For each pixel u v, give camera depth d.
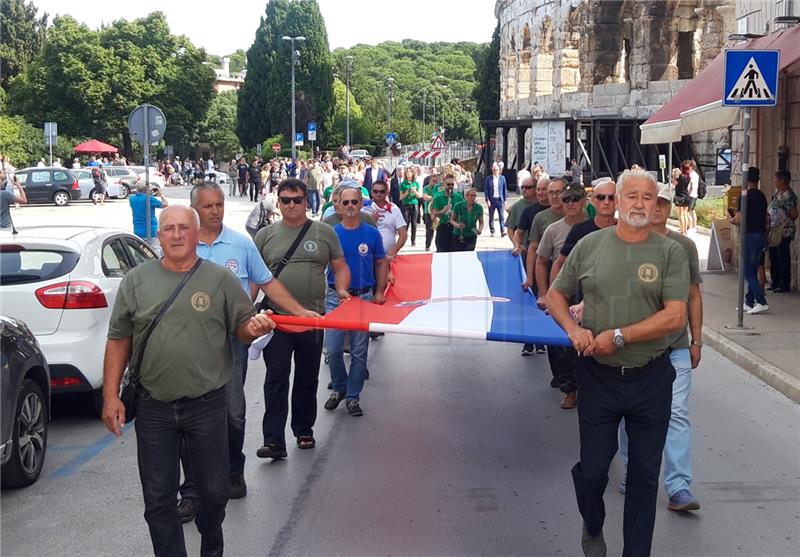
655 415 4.86
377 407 9.00
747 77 11.67
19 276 8.21
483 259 10.22
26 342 6.92
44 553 5.62
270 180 34.03
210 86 70.44
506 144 45.62
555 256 8.14
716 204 29.89
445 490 6.60
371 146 63.91
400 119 76.38
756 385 9.83
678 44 42.59
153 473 4.82
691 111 14.50
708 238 24.64
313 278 7.18
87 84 66.81
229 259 6.39
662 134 15.88
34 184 42.44
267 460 7.34
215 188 6.41
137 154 69.81
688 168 25.89
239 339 5.01
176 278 4.84
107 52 67.38
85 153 65.75
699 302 6.27
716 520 6.04
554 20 46.91
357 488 6.66
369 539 5.72
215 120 72.31
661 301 4.80
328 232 7.30
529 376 10.35
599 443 4.90
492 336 5.74
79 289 8.23
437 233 14.37
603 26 43.72
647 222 4.71
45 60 67.69
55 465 7.39
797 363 10.21
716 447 7.66
